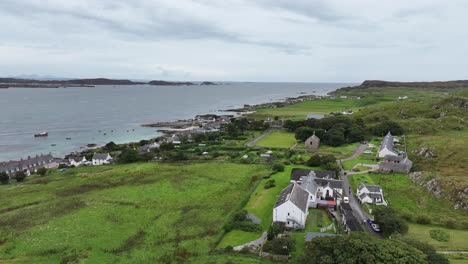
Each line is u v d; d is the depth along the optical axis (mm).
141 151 163000
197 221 80938
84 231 76500
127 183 112562
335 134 159250
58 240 72250
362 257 49500
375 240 54156
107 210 89000
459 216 77000
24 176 125000
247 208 86812
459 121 166500
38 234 75188
